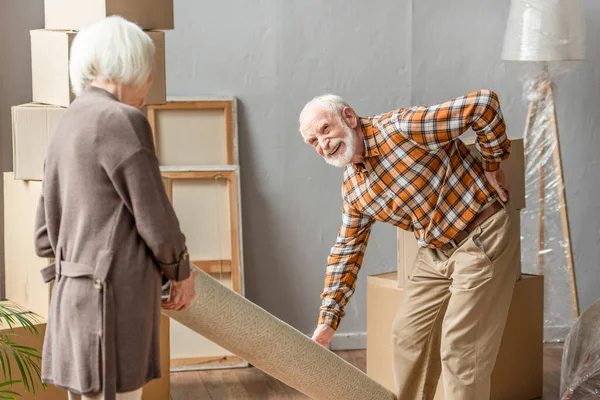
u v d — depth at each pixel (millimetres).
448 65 4438
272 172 4375
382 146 2777
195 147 4250
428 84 4434
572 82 4551
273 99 4332
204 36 4238
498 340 2879
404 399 3094
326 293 3043
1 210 4020
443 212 2855
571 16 4055
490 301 2840
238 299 2586
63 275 2043
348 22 4336
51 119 3236
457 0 4402
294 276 4449
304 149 4387
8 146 4023
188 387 3924
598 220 4652
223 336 2582
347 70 4367
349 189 2945
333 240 4457
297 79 4340
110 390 1976
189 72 4246
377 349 3711
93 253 1986
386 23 4367
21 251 3486
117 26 2070
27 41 4012
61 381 2049
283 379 2811
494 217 2855
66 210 2037
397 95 4418
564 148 4594
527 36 4066
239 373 4129
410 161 2779
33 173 3273
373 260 4531
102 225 1988
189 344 4195
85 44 2061
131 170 1951
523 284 3611
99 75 2066
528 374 3672
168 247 1991
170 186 4184
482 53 4453
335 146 2770
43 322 3246
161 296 2180
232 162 4277
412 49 4402
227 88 4293
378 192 2865
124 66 2051
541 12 4047
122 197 1977
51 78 3285
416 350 3051
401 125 2721
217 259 4258
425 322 3021
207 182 4254
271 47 4297
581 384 2914
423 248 3043
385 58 4387
